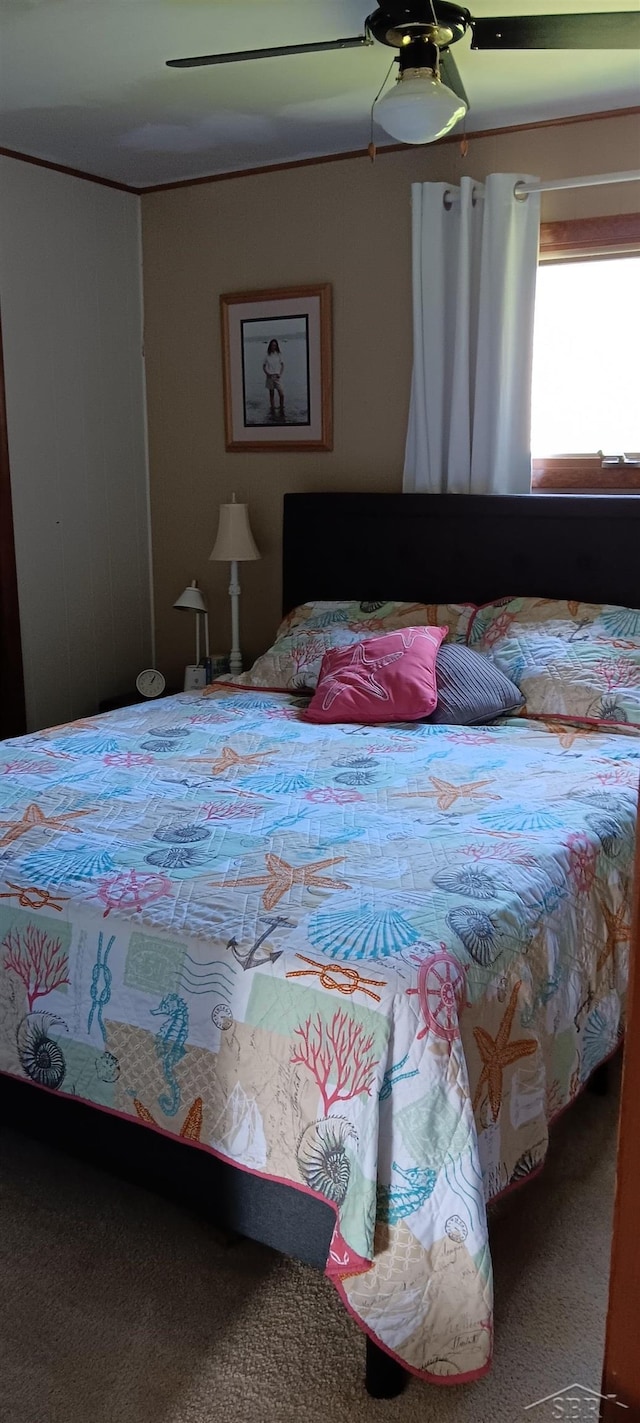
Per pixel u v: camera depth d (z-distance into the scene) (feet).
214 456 14.33
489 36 7.67
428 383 12.14
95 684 14.51
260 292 13.37
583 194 11.28
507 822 7.31
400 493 12.65
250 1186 5.63
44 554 13.47
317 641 11.82
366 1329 5.08
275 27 8.66
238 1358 5.45
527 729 9.91
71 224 13.20
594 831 7.23
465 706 10.16
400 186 12.24
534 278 11.45
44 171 12.72
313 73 9.75
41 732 10.16
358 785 8.30
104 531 14.35
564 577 11.44
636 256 11.21
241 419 13.94
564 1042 6.41
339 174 12.59
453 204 11.70
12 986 6.36
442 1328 5.02
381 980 5.19
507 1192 5.71
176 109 10.80
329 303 12.94
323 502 12.90
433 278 11.84
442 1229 4.99
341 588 12.96
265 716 10.73
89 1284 5.99
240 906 5.98
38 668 13.61
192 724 10.42
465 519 11.93
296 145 12.18
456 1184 4.98
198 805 7.86
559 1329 5.61
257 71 9.68
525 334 11.59
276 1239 5.61
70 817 7.61
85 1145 6.32
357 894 6.06
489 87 10.28
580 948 6.68
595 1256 6.15
